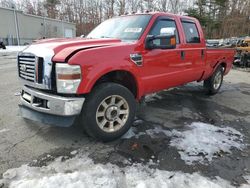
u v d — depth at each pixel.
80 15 55.66
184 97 6.15
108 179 2.60
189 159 3.07
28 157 3.02
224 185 2.58
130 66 3.59
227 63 6.71
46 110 3.19
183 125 4.18
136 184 2.54
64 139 3.52
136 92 3.91
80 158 3.03
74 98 3.08
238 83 8.47
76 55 3.01
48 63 3.07
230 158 3.13
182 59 4.69
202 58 5.38
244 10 47.56
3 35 33.50
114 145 3.40
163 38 3.76
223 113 4.95
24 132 3.70
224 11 44.72
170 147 3.36
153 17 4.20
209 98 6.17
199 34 5.27
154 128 4.00
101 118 3.42
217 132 3.92
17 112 4.52
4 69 10.04
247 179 2.71
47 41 3.73
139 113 4.74
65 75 2.99
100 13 53.88
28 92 3.42
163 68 4.25
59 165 2.86
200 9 40.91
